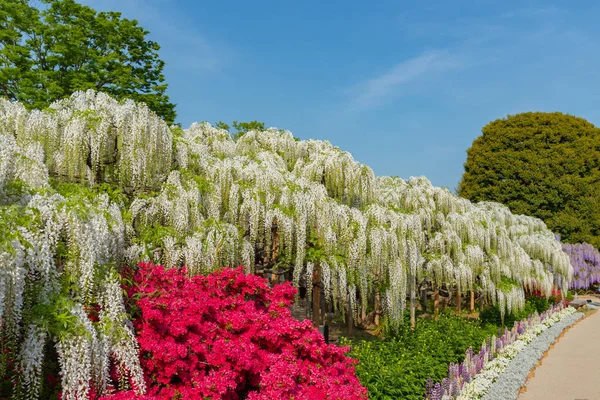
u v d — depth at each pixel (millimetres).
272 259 8086
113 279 4047
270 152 9469
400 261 8578
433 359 7715
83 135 5977
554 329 13828
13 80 15453
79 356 3434
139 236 5988
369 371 6340
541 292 15992
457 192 28094
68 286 3805
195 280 5363
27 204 3994
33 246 3439
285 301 5684
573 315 16906
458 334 9633
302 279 8797
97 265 4035
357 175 8914
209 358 4320
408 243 9117
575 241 24078
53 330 3420
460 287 11906
